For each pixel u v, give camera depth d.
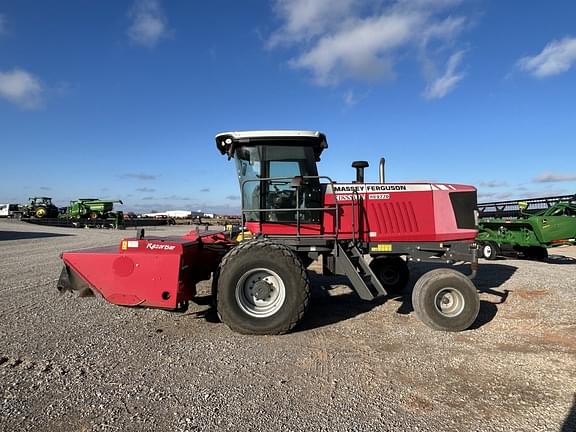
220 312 4.37
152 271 4.41
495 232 12.55
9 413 2.70
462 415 2.71
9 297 6.07
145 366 3.51
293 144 5.23
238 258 4.38
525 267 9.90
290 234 5.25
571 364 3.58
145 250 4.51
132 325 4.73
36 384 3.14
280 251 4.38
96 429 2.52
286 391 3.05
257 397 2.95
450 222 5.50
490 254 12.05
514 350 3.94
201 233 6.17
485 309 5.51
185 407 2.80
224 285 4.35
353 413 2.73
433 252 5.48
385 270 6.76
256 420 2.64
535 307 5.60
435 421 2.64
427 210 5.49
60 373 3.34
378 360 3.68
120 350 3.89
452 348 4.00
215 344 4.09
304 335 4.42
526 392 3.04
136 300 4.44
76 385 3.12
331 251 5.14
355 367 3.52
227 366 3.52
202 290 6.71
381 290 5.05
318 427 2.56
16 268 9.11
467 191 5.59
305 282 4.38
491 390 3.08
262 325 4.33
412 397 2.96
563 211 11.62
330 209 5.06
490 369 3.47
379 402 2.89
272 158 5.23
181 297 4.47
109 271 4.45
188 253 4.63
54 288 6.75
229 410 2.76
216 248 5.30
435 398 2.95
